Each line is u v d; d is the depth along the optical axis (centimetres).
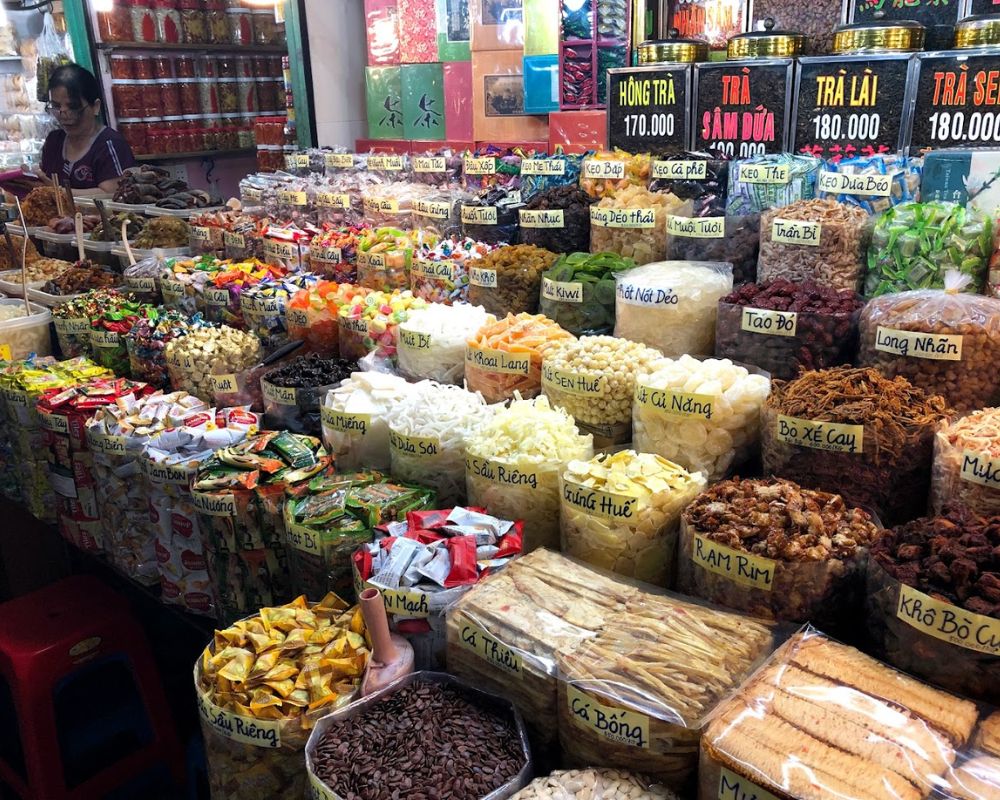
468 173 318
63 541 324
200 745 249
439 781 126
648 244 234
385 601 152
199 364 246
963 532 124
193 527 207
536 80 354
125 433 221
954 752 107
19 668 235
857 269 199
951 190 202
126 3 511
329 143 460
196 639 302
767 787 104
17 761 264
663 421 172
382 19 414
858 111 236
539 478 169
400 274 276
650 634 133
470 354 212
